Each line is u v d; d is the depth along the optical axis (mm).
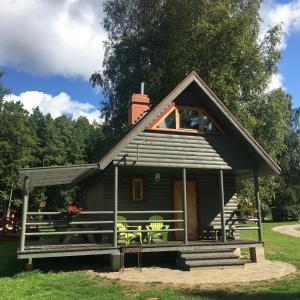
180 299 8938
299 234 29578
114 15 34969
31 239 17625
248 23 26844
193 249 14344
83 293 9695
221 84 25641
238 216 17938
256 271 12977
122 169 16281
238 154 16344
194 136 15836
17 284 10922
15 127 48031
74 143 58594
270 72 28047
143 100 19281
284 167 54469
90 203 19500
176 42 29234
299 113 55375
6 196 46031
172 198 17109
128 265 14375
